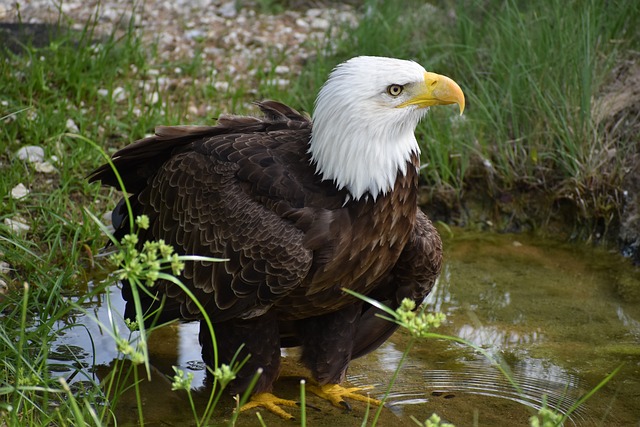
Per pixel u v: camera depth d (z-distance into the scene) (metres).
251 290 8.17
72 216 11.15
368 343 9.23
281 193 8.10
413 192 8.33
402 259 8.78
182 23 16.72
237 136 8.57
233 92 14.31
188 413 8.40
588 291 10.82
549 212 12.30
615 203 11.98
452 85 8.00
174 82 14.51
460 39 14.34
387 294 9.16
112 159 8.94
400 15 15.47
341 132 7.98
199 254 8.35
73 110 12.84
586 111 12.30
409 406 8.64
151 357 9.27
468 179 12.56
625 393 8.77
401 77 7.95
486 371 9.19
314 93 13.76
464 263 11.41
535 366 9.24
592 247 11.91
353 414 8.60
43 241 10.73
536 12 14.04
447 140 12.66
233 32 16.50
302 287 8.23
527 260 11.54
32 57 13.37
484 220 12.41
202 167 8.45
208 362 8.79
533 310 10.36
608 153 12.33
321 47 15.80
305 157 8.31
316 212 8.04
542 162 12.47
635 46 13.73
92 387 8.51
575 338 9.80
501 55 13.38
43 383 7.31
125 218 9.45
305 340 8.95
